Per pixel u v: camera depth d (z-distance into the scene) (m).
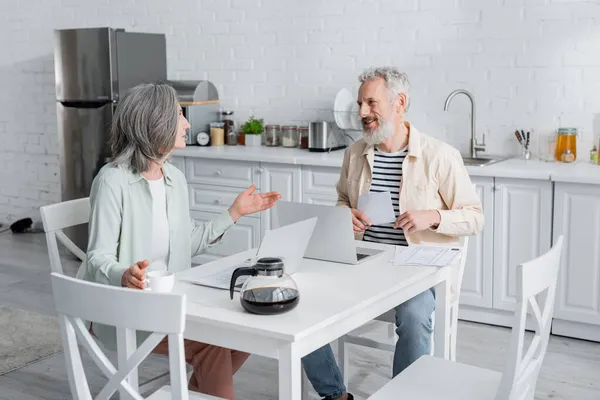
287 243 2.30
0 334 4.01
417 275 2.39
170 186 2.65
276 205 2.67
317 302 2.11
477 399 2.14
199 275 2.38
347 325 2.10
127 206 2.50
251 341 1.94
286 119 5.27
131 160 2.52
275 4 5.20
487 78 4.49
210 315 1.99
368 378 3.41
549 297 2.12
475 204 3.01
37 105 6.30
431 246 2.76
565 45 4.25
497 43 4.43
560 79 4.29
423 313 2.66
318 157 4.51
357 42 4.91
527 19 4.33
